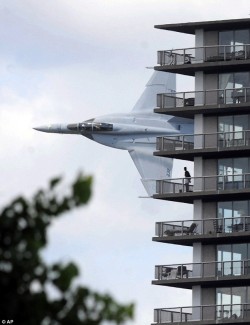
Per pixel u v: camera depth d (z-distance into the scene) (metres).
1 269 43.34
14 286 43.28
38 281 43.47
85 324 43.53
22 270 43.34
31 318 43.22
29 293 43.41
